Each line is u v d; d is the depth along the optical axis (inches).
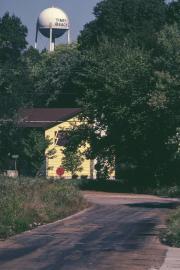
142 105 2529.5
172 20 3686.0
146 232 1018.7
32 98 4197.8
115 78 2598.4
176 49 2399.1
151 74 2534.5
